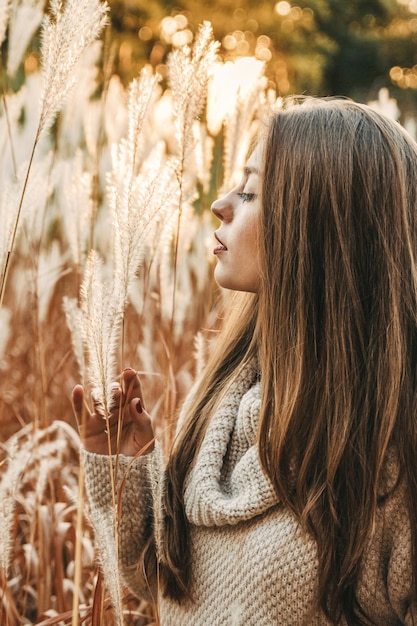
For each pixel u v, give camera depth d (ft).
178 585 4.74
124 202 4.33
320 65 40.68
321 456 4.38
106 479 4.87
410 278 4.58
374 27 46.09
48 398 8.71
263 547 4.36
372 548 4.31
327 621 4.30
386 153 4.60
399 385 4.38
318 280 4.56
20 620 5.84
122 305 4.29
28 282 8.02
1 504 4.70
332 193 4.53
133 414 4.92
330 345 4.47
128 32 31.53
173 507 4.83
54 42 4.55
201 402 5.22
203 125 7.60
